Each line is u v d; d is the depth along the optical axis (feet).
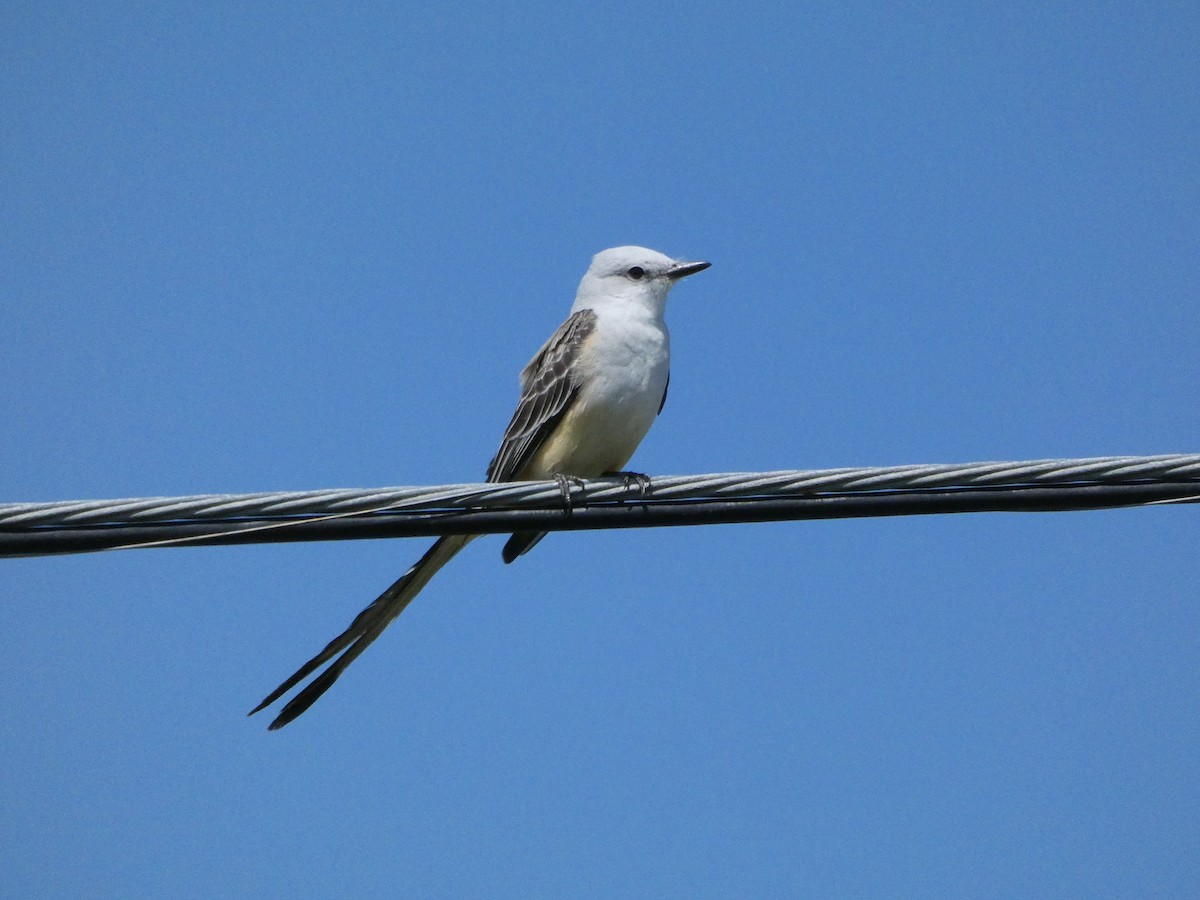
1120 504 29.94
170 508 29.48
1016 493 30.22
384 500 30.22
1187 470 29.40
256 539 30.22
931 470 30.14
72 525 29.50
